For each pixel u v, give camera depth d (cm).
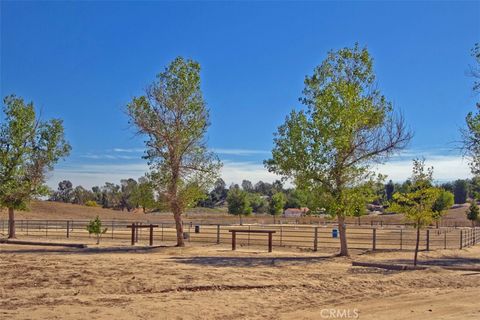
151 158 3288
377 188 2702
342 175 2686
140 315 1191
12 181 3822
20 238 3959
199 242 3706
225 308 1296
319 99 2673
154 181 3256
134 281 1634
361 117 2658
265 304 1364
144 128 3216
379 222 7669
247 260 2402
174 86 3253
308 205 2761
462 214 10812
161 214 10194
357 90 2697
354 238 4275
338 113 2631
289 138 2727
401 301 1416
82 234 4491
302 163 2700
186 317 1197
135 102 3212
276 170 2772
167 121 3244
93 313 1194
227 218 9062
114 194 14575
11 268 1938
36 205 9081
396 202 2280
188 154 3306
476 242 4175
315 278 1800
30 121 3900
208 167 3328
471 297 1466
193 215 10231
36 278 1692
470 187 3108
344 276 1864
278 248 3256
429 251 3053
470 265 2319
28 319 1127
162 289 1523
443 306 1342
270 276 1811
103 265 2038
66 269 1903
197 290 1536
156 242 3722
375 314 1255
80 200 14912
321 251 3053
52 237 4122
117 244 3478
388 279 1805
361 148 2706
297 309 1316
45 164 3969
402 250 3080
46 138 3972
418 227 2228
